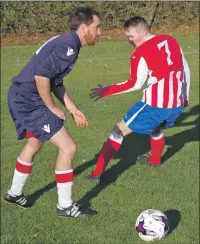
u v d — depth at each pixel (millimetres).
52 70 4590
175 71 5785
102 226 5008
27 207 5406
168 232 4859
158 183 6004
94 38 4734
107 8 19953
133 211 5316
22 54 17078
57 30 20031
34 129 4895
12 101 4914
